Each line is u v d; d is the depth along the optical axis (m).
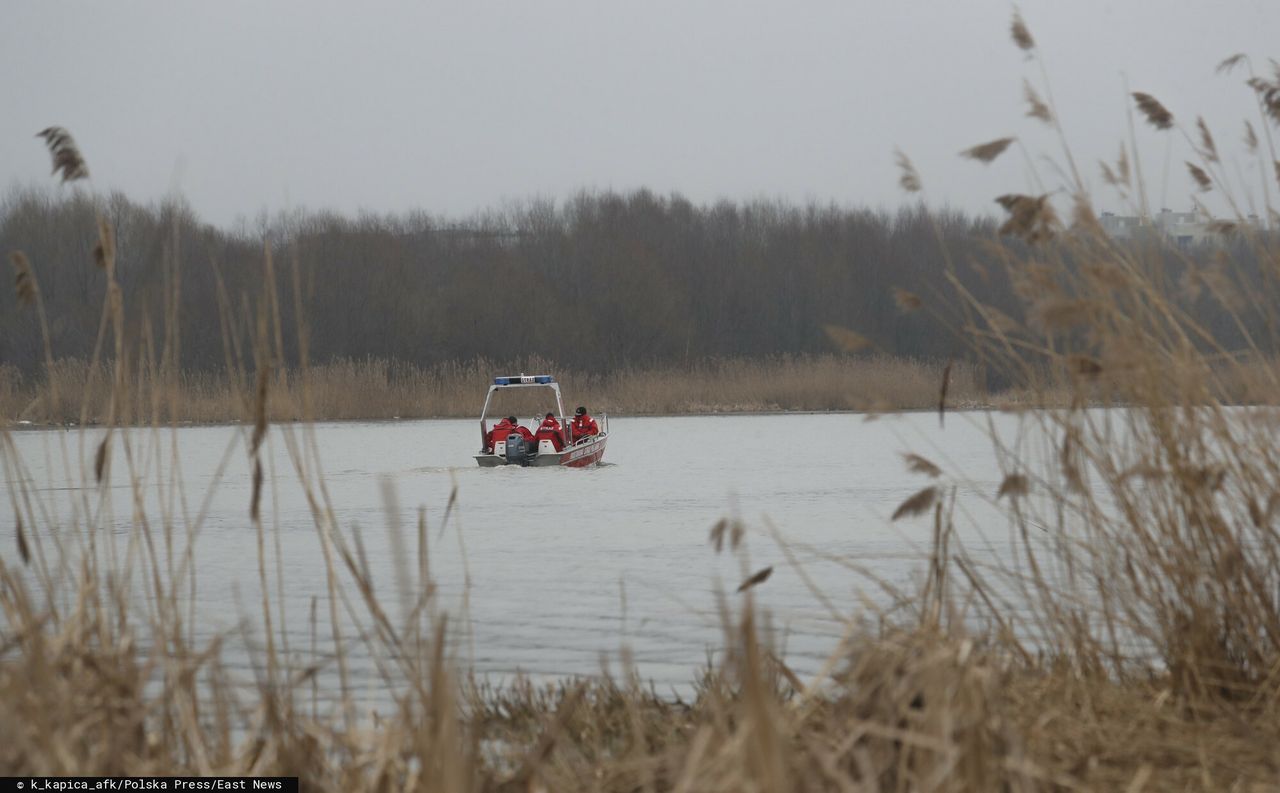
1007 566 31.05
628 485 66.19
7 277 120.88
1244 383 16.66
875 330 173.12
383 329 155.25
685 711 17.89
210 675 14.39
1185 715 15.45
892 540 40.06
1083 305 15.83
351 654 23.39
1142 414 16.69
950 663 11.78
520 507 55.22
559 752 14.48
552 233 183.25
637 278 171.38
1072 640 17.45
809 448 95.25
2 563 15.11
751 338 175.75
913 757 11.34
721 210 189.88
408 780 12.15
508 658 23.44
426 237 182.38
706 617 26.95
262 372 14.92
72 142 15.98
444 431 123.44
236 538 44.53
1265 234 17.30
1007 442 90.94
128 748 12.97
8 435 16.47
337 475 75.44
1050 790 12.24
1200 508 16.30
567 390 145.50
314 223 159.88
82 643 13.83
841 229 183.12
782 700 16.59
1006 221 16.84
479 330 161.62
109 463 16.14
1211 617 16.30
